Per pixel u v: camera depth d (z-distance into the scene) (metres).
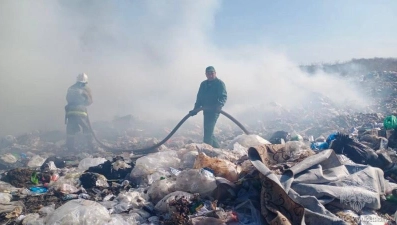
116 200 4.71
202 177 4.49
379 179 4.41
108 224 3.76
